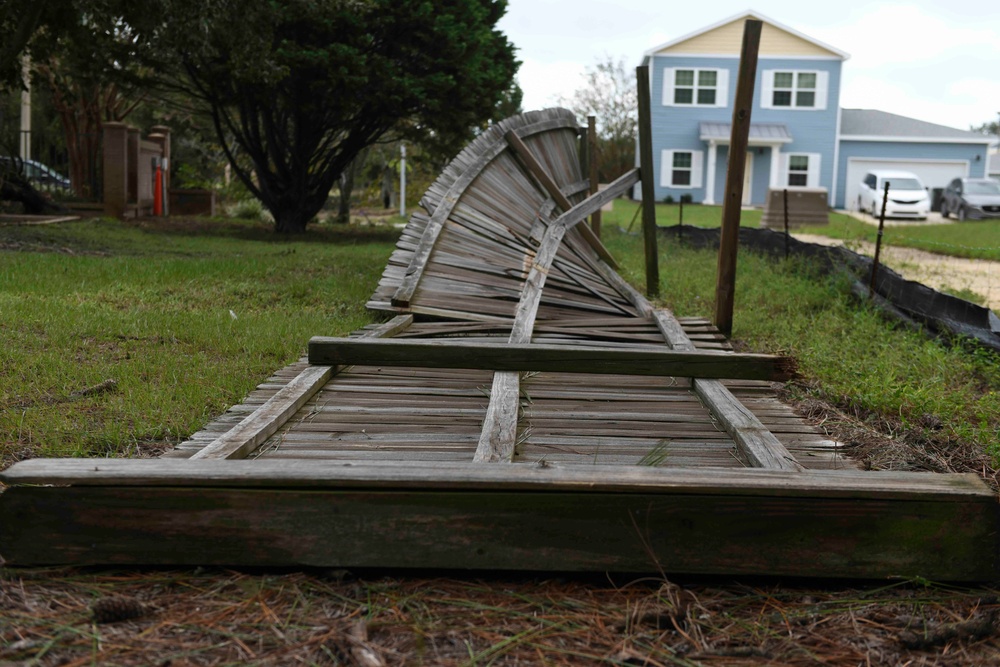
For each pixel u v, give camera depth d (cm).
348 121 2064
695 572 302
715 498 300
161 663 241
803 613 283
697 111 3681
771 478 307
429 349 478
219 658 244
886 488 300
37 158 2683
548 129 1223
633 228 2142
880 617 282
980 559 302
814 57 3628
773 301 981
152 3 1392
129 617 265
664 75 3662
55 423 450
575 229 1113
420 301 821
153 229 1930
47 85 2012
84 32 1583
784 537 301
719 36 3625
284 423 441
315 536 300
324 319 793
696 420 464
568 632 264
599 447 414
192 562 301
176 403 493
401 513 299
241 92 1883
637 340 732
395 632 262
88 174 2302
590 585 302
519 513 300
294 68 1770
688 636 264
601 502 300
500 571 306
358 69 1777
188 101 2520
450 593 290
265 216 2842
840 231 2247
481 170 1045
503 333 751
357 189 4950
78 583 292
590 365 469
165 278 1012
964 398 584
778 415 493
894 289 895
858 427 510
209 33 1502
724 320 801
